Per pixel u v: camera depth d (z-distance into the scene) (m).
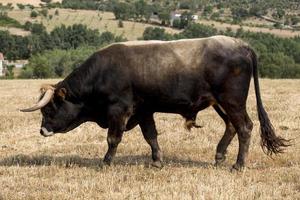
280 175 12.47
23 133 19.56
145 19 180.75
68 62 94.50
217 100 13.14
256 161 14.35
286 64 90.75
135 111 13.59
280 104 28.83
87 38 132.50
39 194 10.98
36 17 197.00
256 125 20.72
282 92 37.94
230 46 13.02
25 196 10.87
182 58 13.08
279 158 14.51
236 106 13.05
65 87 13.87
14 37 135.25
